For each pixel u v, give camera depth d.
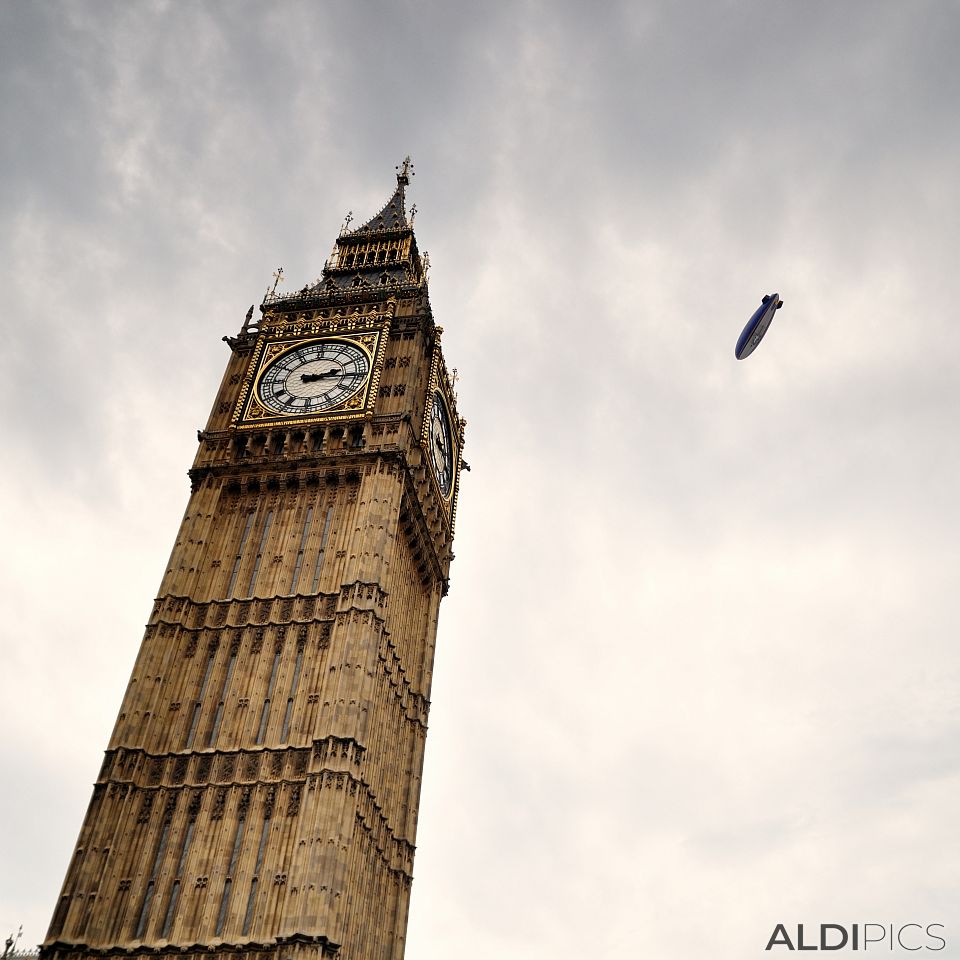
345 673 52.53
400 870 57.91
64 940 46.09
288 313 74.50
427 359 71.25
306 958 44.03
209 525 61.22
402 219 87.25
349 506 61.03
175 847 49.25
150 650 55.34
